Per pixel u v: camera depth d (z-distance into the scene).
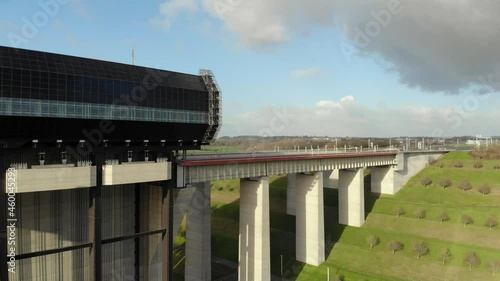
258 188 74.62
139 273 62.91
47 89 42.06
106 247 58.75
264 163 74.44
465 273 74.81
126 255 61.66
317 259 85.62
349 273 80.50
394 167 114.69
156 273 60.53
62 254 52.31
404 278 76.75
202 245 75.00
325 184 125.88
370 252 87.44
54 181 43.41
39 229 49.75
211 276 82.19
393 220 99.06
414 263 80.56
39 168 42.75
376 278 77.50
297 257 88.94
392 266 81.12
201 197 75.38
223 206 116.69
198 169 62.34
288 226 104.44
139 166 51.34
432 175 119.31
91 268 48.53
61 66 43.53
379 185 117.62
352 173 102.06
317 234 86.00
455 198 103.19
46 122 42.28
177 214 74.06
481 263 76.25
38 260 49.88
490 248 80.38
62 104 43.16
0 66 38.72
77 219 53.75
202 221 75.19
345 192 103.00
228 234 101.50
